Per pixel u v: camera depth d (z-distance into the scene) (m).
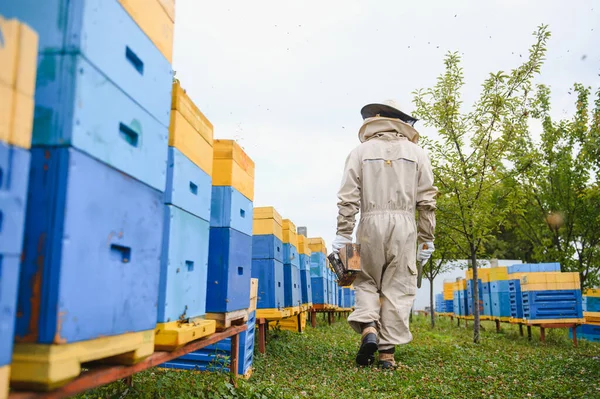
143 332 2.36
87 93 1.88
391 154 6.23
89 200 1.89
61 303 1.71
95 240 1.93
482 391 4.79
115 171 2.09
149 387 3.73
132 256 2.23
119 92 2.13
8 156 1.50
